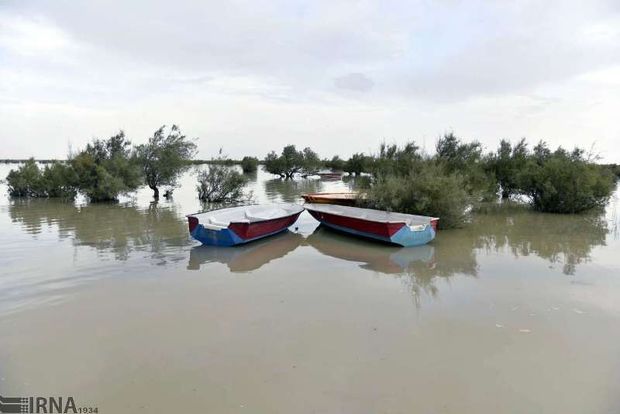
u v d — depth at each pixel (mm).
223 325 5598
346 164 53594
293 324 5625
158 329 5484
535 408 3762
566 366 4520
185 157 24688
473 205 15906
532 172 18281
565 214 17047
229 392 3998
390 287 7293
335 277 7930
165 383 4176
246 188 31375
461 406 3779
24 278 7781
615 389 4066
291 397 3904
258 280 7703
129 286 7309
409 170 15898
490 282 7578
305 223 14984
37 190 24375
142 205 20344
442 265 8891
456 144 21938
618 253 9953
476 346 4984
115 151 25281
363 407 3750
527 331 5418
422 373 4352
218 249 10469
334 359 4648
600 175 17422
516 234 12641
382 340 5137
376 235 11117
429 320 5773
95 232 12789
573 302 6500
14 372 4438
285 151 47219
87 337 5262
